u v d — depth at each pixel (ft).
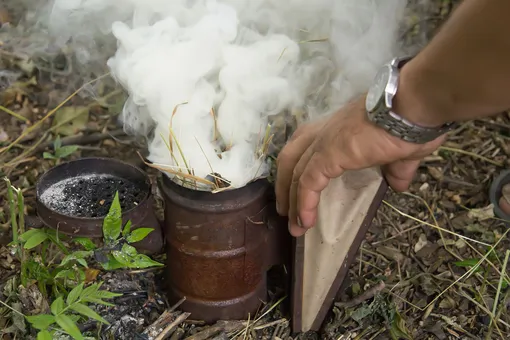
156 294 4.17
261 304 4.11
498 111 2.60
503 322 4.16
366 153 2.91
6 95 5.94
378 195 3.68
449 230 4.92
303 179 3.14
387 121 2.76
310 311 3.93
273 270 4.41
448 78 2.48
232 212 3.51
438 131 2.79
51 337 3.34
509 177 5.34
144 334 3.89
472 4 2.36
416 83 2.62
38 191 3.68
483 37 2.30
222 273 3.76
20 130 5.67
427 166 5.55
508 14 2.21
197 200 3.50
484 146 5.82
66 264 3.87
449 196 5.26
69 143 5.53
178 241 3.69
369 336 4.05
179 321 3.93
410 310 4.26
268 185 3.67
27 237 3.66
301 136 3.36
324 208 3.69
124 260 3.45
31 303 3.88
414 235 4.87
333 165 3.01
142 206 3.61
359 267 4.53
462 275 4.50
